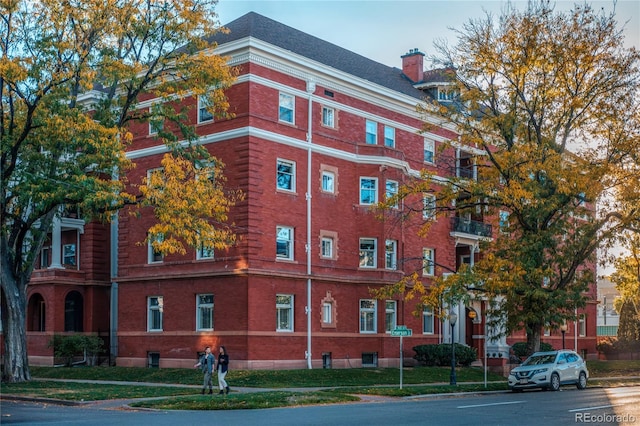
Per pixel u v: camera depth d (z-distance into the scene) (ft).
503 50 116.78
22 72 96.99
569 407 75.41
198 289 129.49
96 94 147.02
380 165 143.33
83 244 152.15
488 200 120.47
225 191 126.72
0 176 103.24
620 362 192.44
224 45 127.75
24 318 114.42
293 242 130.82
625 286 146.72
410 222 152.66
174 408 77.20
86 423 62.69
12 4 100.58
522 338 184.65
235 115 120.26
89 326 148.56
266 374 114.11
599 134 115.65
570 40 114.32
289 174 131.85
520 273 108.06
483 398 92.17
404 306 150.10
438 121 162.61
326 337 133.90
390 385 113.09
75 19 105.29
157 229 101.76
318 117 137.28
